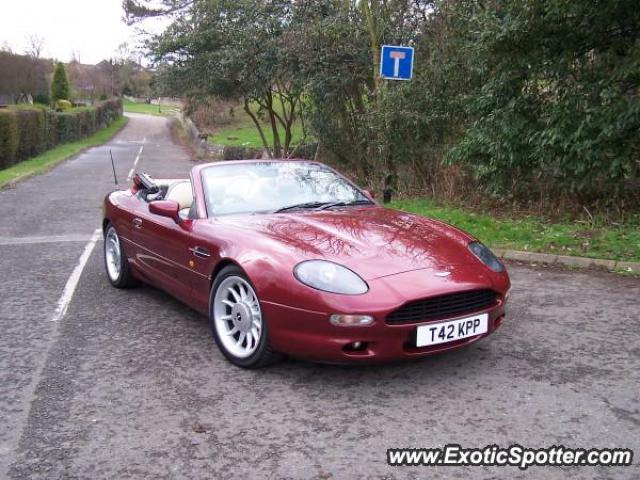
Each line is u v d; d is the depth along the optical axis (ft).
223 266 13.79
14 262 24.38
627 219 27.02
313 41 43.86
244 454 9.71
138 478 9.12
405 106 35.68
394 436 10.15
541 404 11.18
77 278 21.71
